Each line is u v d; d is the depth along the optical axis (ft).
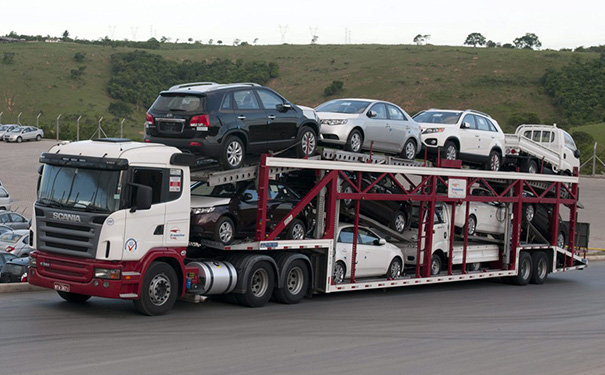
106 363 29.81
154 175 40.09
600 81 350.43
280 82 374.84
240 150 46.09
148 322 38.99
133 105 336.90
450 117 66.74
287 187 49.37
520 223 69.56
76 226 38.88
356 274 53.57
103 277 38.27
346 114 55.36
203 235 43.68
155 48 461.78
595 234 118.42
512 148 73.00
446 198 60.59
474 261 66.23
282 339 37.06
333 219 50.55
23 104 326.03
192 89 45.78
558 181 73.82
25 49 383.65
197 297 43.50
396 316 46.80
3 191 102.73
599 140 267.39
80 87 345.31
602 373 33.99
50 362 29.43
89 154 39.37
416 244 59.26
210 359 31.65
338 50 430.61
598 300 61.36
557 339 42.27
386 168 53.88
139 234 39.24
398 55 408.26
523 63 385.09
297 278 49.24
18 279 55.26
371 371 31.45
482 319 47.96
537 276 72.54
